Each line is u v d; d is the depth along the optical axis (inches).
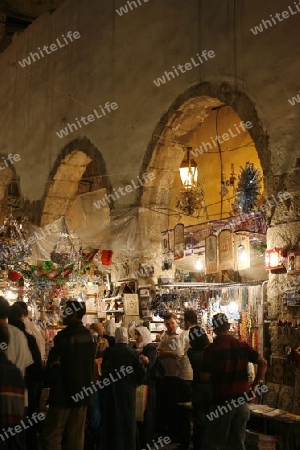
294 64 304.8
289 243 294.0
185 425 309.0
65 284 453.1
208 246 345.1
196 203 422.0
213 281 395.5
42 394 333.1
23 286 456.4
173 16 392.2
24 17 698.2
